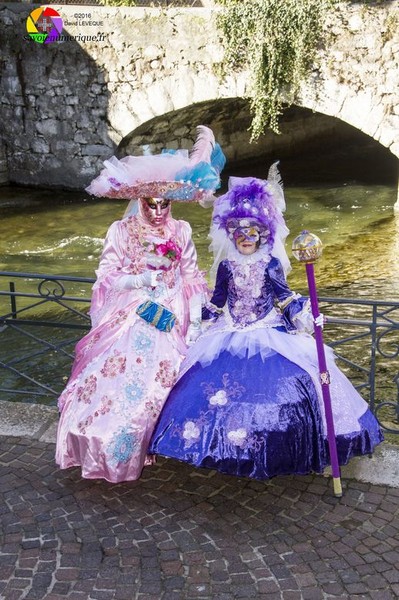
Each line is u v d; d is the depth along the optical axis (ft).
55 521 11.78
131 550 11.09
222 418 11.53
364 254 35.81
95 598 10.13
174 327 13.19
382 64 38.75
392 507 11.98
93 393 12.52
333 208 43.98
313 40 39.60
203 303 13.34
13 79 48.75
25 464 13.38
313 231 39.88
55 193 49.90
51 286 33.22
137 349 12.76
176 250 13.35
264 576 10.51
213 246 12.99
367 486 12.53
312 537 11.31
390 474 12.81
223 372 12.05
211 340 12.77
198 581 10.43
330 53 39.65
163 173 12.70
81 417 12.37
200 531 11.50
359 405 12.64
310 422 11.76
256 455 11.35
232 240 12.81
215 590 10.25
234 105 50.26
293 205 44.91
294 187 49.37
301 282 32.58
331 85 40.24
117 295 13.35
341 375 12.75
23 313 30.01
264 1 39.40
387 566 10.67
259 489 12.54
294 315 12.42
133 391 12.38
